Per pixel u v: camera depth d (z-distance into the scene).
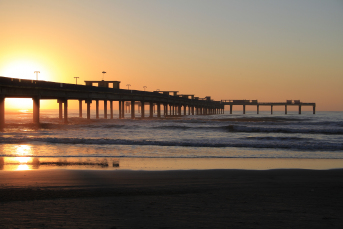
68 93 69.19
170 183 13.90
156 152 23.95
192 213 9.62
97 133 43.00
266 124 66.19
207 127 52.84
